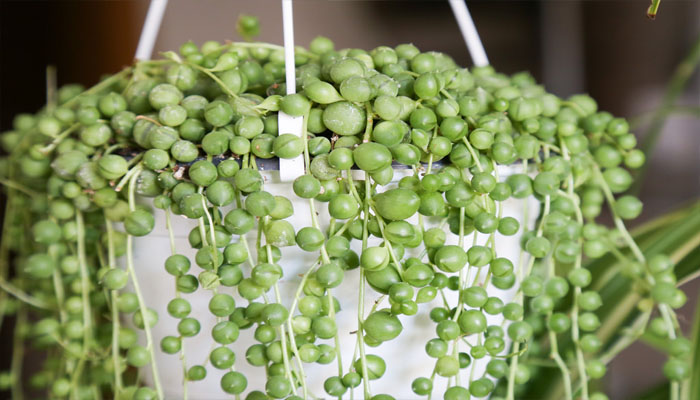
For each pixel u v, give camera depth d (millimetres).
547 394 370
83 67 690
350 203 295
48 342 376
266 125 306
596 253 342
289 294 319
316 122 302
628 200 348
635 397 396
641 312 370
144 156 304
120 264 345
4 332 581
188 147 303
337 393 302
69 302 348
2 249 379
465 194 302
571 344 372
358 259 308
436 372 306
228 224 296
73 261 348
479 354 309
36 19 659
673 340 338
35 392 542
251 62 340
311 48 366
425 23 802
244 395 334
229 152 310
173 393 343
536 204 346
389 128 294
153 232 329
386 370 325
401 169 309
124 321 352
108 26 704
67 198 335
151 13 379
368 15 802
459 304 310
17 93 645
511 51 819
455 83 324
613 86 827
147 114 329
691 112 412
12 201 376
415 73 324
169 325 335
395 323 293
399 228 292
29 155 345
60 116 334
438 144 301
